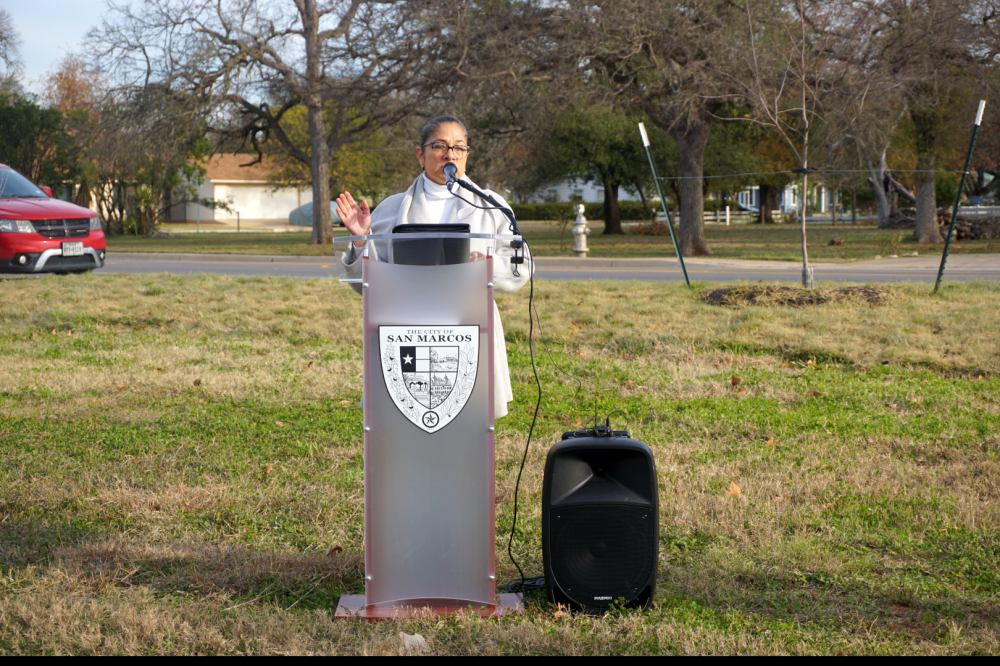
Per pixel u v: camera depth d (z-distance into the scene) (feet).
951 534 12.98
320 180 101.19
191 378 24.35
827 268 61.36
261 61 96.12
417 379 10.19
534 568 12.41
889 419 19.29
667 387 22.93
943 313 31.30
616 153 125.08
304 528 13.71
